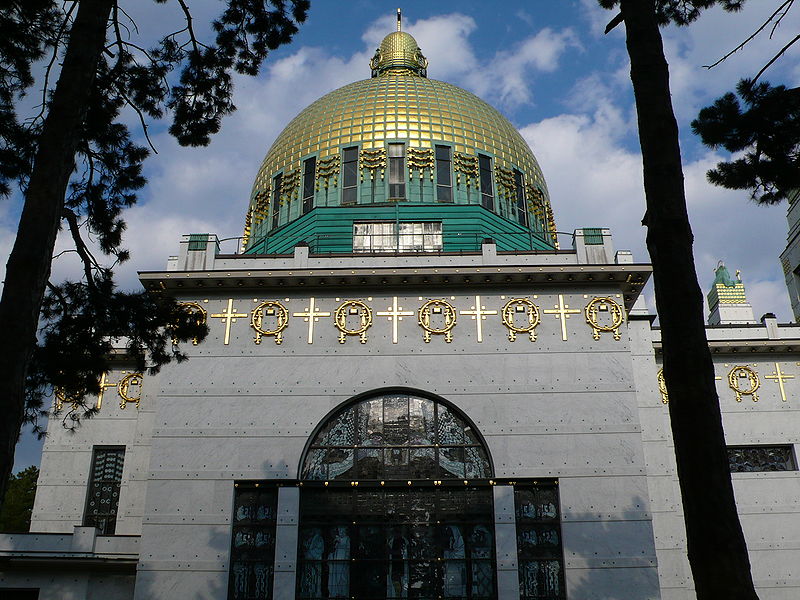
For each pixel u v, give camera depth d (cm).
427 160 4312
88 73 1758
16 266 1531
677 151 1548
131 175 2378
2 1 2031
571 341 3244
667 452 3428
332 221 4016
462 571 2928
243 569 2939
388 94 4647
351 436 3134
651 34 1648
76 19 1802
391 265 3381
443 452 3098
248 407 3164
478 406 3145
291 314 3306
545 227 4550
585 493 3006
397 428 3141
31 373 2341
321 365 3222
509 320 3272
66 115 1688
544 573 2916
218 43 2323
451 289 3328
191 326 2575
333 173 4344
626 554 2914
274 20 2317
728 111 1808
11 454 1413
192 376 3212
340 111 4581
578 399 3152
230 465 3075
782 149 1841
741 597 1230
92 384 2431
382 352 3238
